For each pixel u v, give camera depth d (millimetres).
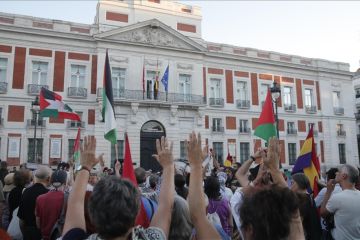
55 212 4812
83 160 2928
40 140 25750
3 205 6574
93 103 27609
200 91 31594
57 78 26938
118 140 27609
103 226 2104
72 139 26625
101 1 29344
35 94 25984
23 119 25547
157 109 29125
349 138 39000
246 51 35188
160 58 30469
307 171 7301
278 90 15695
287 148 35188
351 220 4438
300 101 36906
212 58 33094
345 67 40188
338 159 37656
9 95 25438
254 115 34156
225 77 33438
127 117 28156
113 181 2270
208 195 5707
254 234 2188
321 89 38281
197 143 2930
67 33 27344
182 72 31156
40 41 26750
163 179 2980
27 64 26219
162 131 29516
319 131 37406
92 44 28375
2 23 25719
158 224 2678
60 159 25953
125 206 2131
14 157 24859
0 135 24766
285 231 2158
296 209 2256
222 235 4785
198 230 2650
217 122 32531
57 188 5074
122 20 30031
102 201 2127
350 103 39906
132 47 29438
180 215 3195
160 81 30125
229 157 17203
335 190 5402
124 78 29094
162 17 31781
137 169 6551
